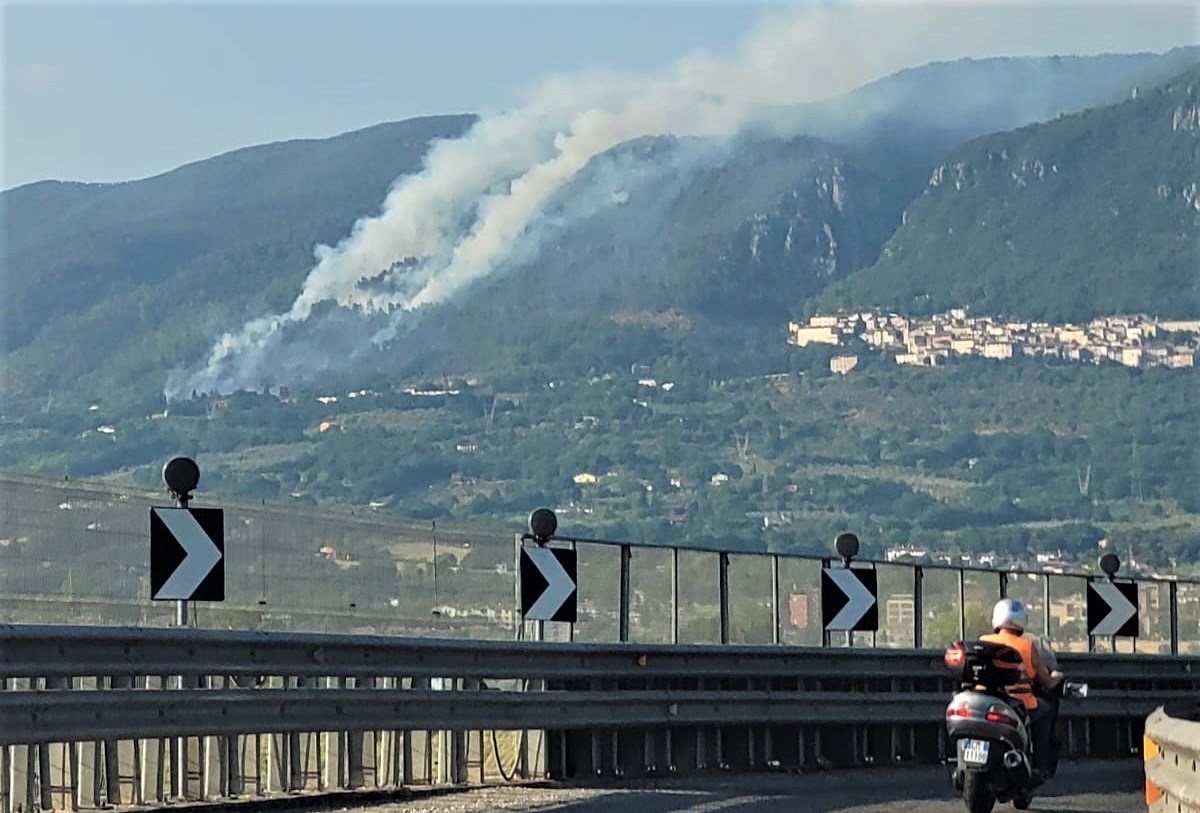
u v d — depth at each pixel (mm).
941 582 41062
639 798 25703
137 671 20797
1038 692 26188
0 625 19156
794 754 32062
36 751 23594
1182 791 18641
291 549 28172
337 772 25953
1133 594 45344
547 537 31062
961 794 27750
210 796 24453
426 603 30703
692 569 34969
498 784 27266
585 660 28109
